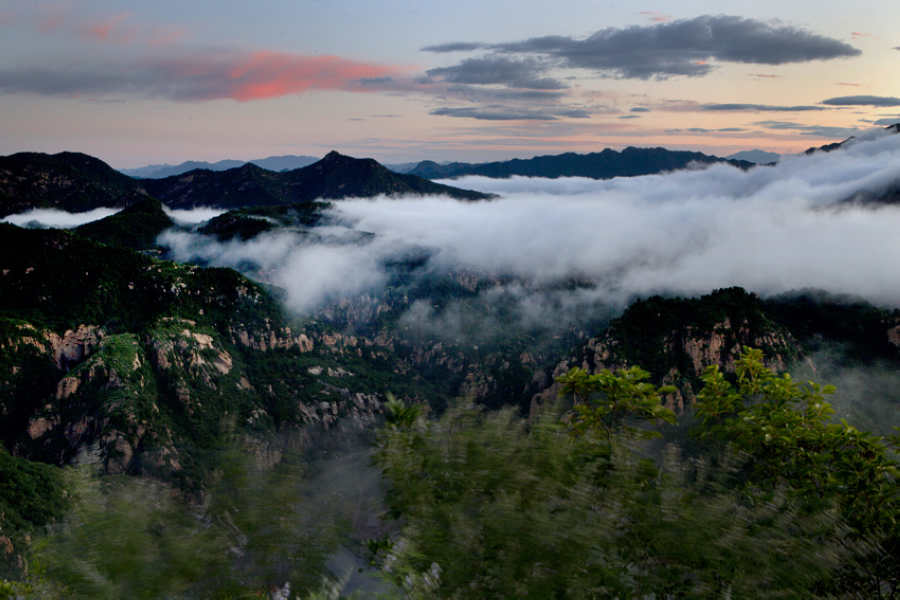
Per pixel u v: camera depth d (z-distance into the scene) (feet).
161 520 14.40
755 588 13.80
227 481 15.11
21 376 333.01
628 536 14.49
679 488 15.71
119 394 292.61
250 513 14.73
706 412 24.25
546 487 15.43
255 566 14.10
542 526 14.46
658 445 17.70
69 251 423.64
